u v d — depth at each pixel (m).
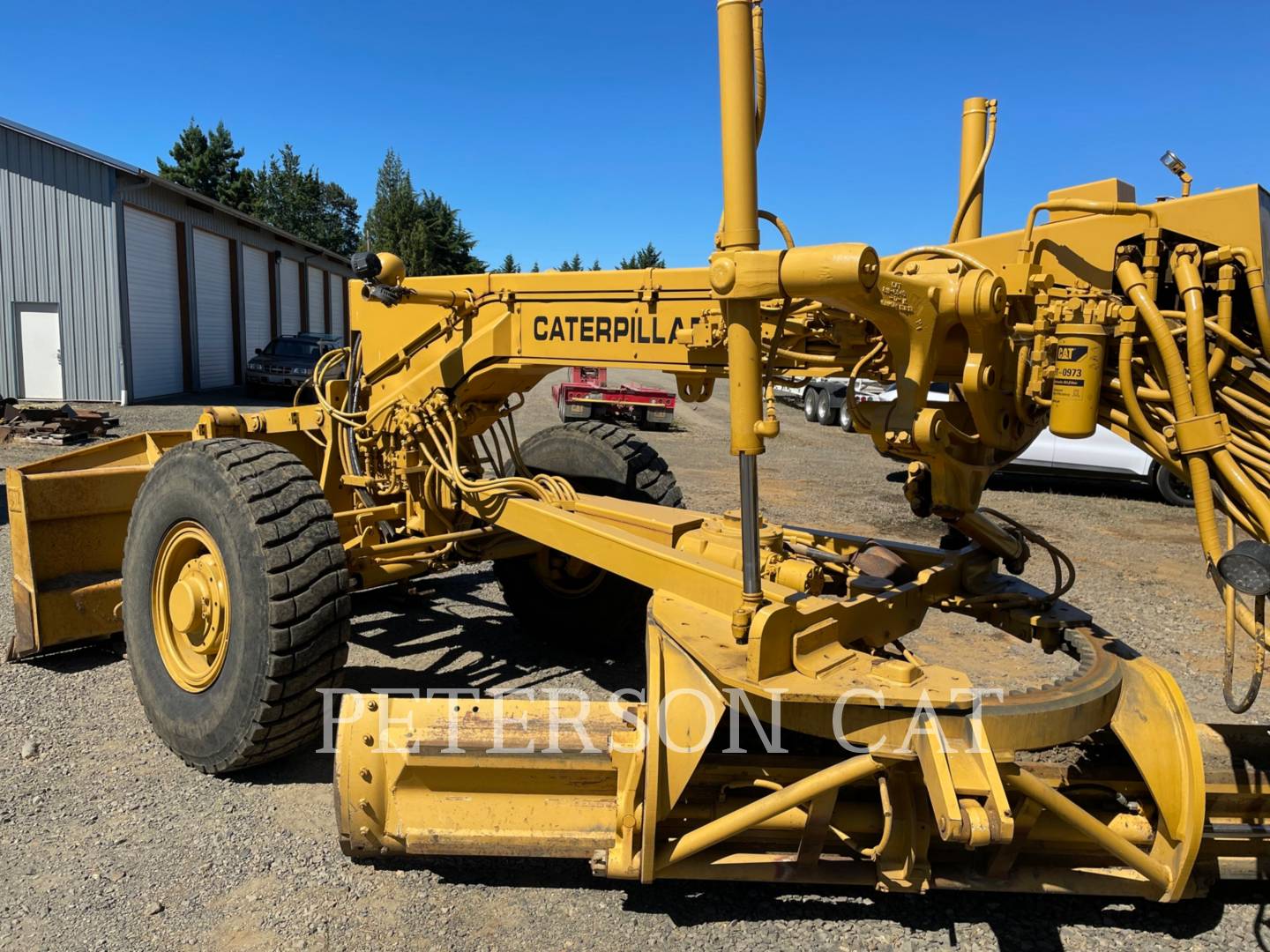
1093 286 2.54
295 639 3.26
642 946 2.63
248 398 21.09
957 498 2.82
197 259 22.89
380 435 4.25
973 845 2.15
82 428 13.62
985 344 2.51
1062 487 11.98
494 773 2.72
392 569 4.15
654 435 17.00
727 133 2.22
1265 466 2.22
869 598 2.77
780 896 2.88
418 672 4.63
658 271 3.31
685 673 2.56
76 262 18.72
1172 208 2.37
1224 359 2.29
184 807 3.31
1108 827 2.57
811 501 10.20
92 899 2.76
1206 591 6.80
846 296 2.15
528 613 5.07
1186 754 2.51
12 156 18.42
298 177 81.06
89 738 3.84
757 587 2.41
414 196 58.47
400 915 2.74
